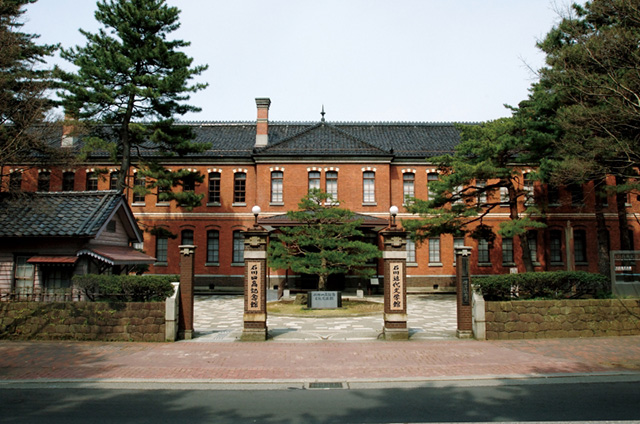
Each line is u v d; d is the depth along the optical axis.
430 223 23.12
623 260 14.87
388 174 30.58
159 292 13.73
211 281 31.06
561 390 8.59
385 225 26.86
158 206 31.58
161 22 23.08
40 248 16.05
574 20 16.12
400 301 13.58
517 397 8.15
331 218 21.69
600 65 14.62
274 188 30.73
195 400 8.11
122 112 23.55
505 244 31.61
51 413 7.37
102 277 13.80
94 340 13.30
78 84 21.86
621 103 14.08
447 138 33.75
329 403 7.89
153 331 13.30
